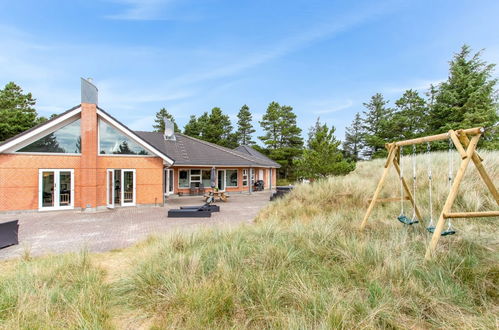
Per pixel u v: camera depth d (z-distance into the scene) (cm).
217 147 2614
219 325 284
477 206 601
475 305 284
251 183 2538
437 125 2456
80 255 516
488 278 321
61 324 299
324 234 506
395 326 261
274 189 3006
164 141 2323
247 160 2461
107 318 316
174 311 317
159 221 1057
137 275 400
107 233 850
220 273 381
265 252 439
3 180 1249
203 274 385
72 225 984
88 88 1370
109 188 1458
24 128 3023
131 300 352
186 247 532
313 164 1308
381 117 4806
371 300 298
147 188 1552
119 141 1496
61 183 1366
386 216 662
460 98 2295
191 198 2016
